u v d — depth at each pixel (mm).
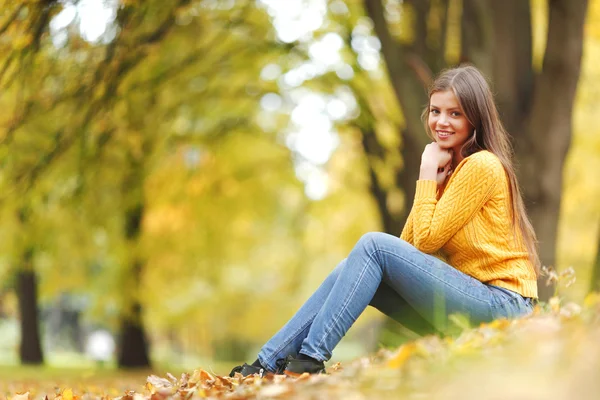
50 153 12047
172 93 15336
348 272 4008
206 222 19562
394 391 2875
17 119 11109
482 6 11562
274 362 4082
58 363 28281
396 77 11594
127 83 12883
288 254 27109
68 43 9820
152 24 11305
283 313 31016
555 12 10562
